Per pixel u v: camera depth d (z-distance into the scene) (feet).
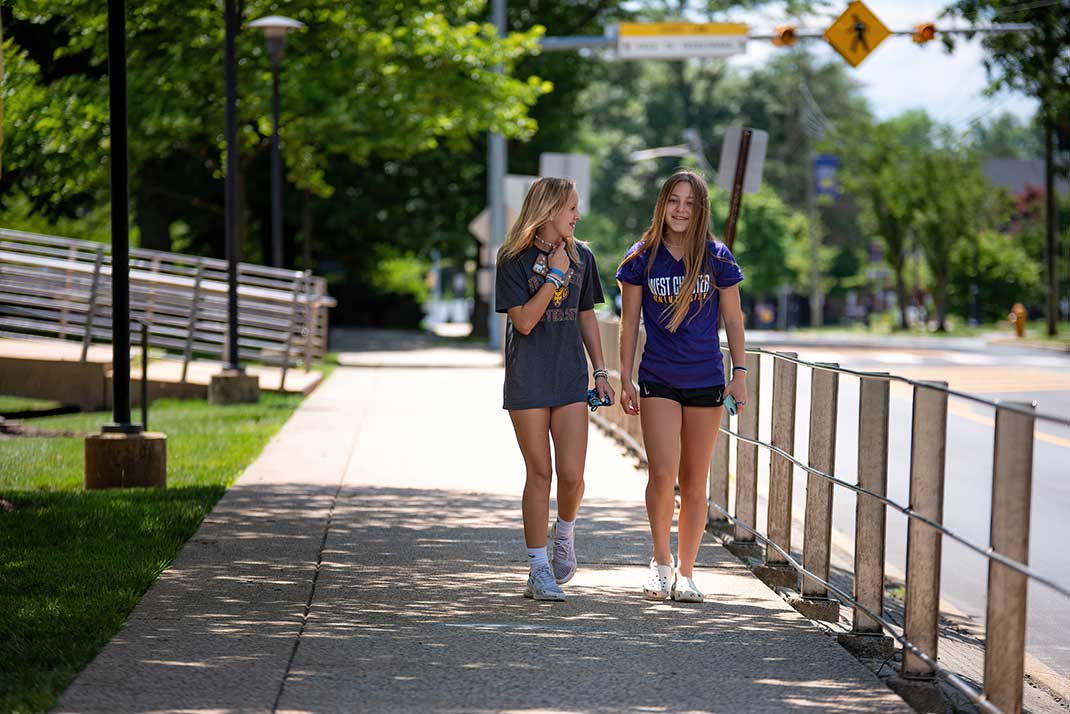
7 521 53.88
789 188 552.00
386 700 31.32
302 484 66.95
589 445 87.30
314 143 197.26
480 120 176.45
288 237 285.43
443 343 241.14
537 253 41.24
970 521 67.72
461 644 36.60
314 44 152.15
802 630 38.68
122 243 65.72
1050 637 47.96
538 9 284.41
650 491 42.55
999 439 28.96
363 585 43.93
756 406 51.34
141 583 42.91
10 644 35.35
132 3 94.63
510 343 41.98
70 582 42.75
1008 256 425.69
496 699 31.58
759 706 31.32
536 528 42.45
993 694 29.09
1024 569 27.50
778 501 46.65
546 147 290.35
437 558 48.70
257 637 36.88
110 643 35.99
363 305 323.16
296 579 44.57
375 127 168.66
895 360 194.59
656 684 33.01
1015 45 167.84
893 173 388.78
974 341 297.33
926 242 388.37
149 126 135.74
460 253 287.89
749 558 51.39
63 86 92.38
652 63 532.32
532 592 42.34
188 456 77.82
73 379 116.57
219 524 54.95
